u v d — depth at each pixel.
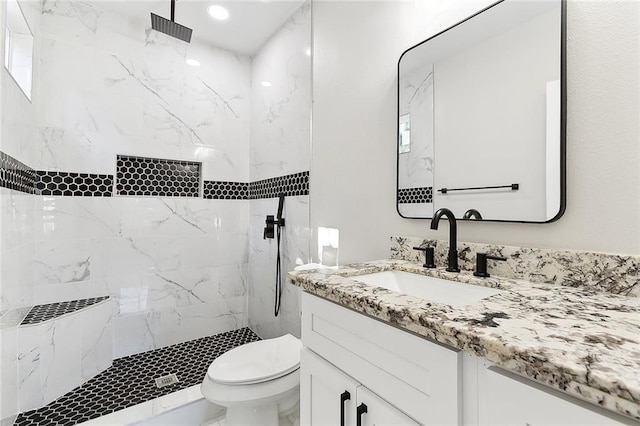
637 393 0.34
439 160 1.19
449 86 1.16
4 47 1.28
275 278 2.30
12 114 1.39
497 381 0.51
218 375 1.29
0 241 1.23
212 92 2.55
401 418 0.66
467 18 1.10
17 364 1.48
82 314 1.79
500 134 1.00
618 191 0.77
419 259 1.24
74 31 2.00
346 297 0.78
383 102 1.44
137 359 2.11
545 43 0.90
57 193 1.93
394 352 0.68
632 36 0.76
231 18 2.21
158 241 2.31
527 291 0.79
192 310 2.45
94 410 1.54
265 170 2.47
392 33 1.41
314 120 1.91
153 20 1.87
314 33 1.92
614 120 0.78
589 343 0.47
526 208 0.93
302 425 0.98
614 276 0.75
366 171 1.53
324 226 1.81
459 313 0.61
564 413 0.43
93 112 2.06
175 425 1.50
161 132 2.32
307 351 0.97
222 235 2.60
